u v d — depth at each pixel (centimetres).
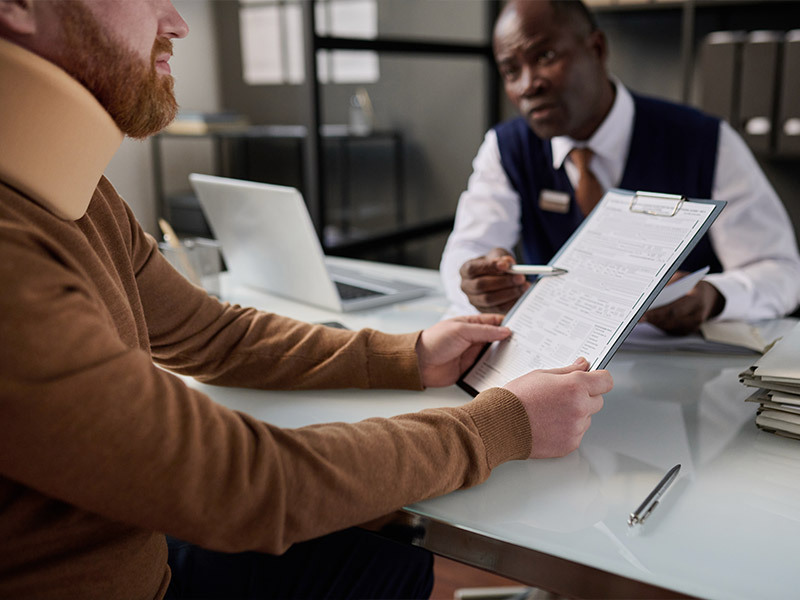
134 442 57
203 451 60
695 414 96
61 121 64
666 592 61
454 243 194
